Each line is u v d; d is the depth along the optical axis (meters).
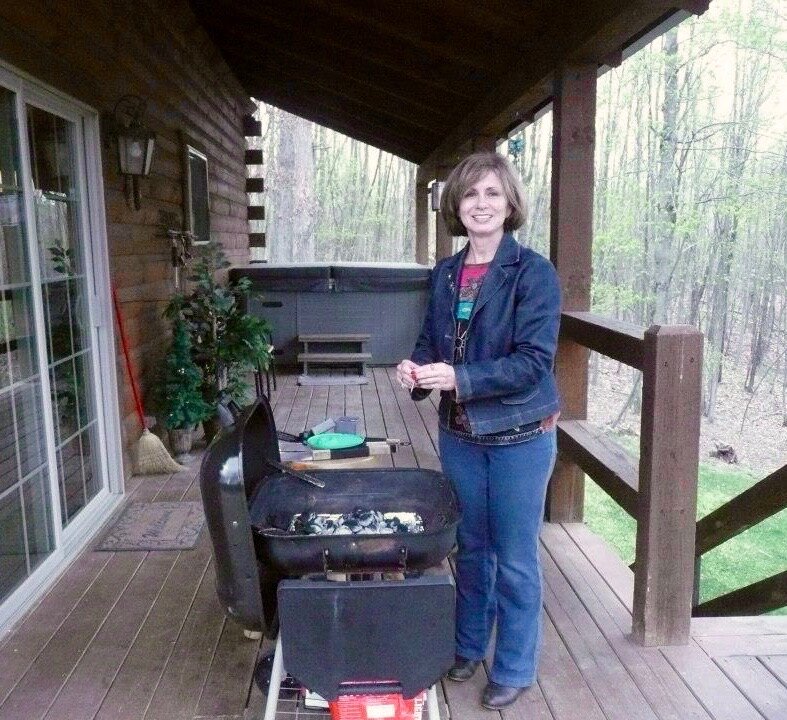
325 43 5.66
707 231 15.08
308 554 1.69
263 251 14.21
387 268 7.46
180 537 3.40
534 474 2.06
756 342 15.48
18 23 2.83
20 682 2.31
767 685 2.28
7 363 2.79
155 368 4.83
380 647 1.59
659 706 2.19
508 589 2.15
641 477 2.46
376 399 6.25
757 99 14.55
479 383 1.90
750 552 9.66
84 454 3.62
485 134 5.39
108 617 2.71
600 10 2.82
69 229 3.50
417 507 2.05
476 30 4.11
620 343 2.61
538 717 2.14
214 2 5.84
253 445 2.07
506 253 1.99
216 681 2.32
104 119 3.85
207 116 6.88
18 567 2.83
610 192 15.70
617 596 2.86
